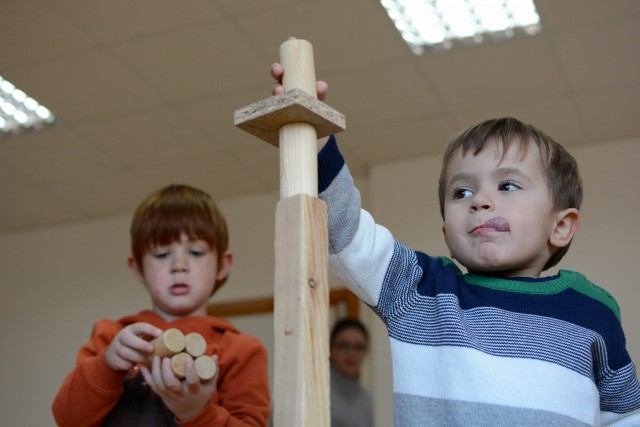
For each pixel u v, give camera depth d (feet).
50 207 17.53
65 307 17.87
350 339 11.74
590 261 13.84
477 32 11.85
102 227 18.15
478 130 4.37
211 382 4.46
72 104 13.52
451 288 4.09
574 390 3.87
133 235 5.91
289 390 2.85
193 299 5.72
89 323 17.56
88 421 4.88
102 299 17.65
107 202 17.34
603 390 4.18
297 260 2.97
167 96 13.23
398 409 3.97
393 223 15.11
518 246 4.13
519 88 12.92
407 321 4.10
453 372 3.87
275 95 3.18
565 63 12.25
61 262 18.21
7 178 16.11
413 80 12.75
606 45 11.77
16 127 14.58
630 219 13.91
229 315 16.44
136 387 5.04
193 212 5.86
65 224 18.42
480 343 3.91
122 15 11.17
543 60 12.20
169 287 5.70
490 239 4.11
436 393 3.90
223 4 10.89
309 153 3.10
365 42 11.75
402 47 11.92
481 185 4.22
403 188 15.28
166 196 5.98
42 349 17.72
